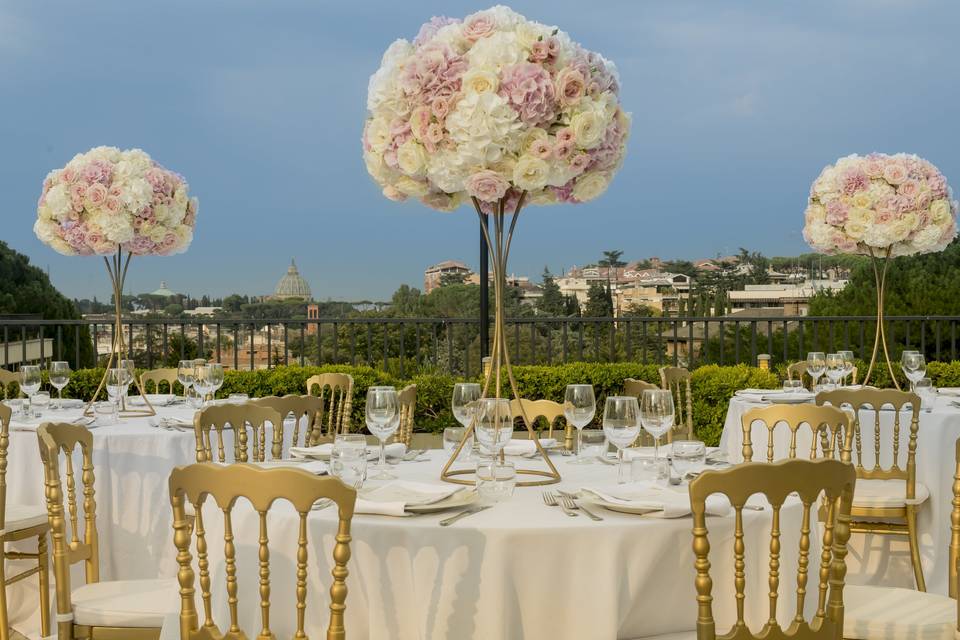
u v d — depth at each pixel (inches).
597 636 85.7
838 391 168.4
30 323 308.8
